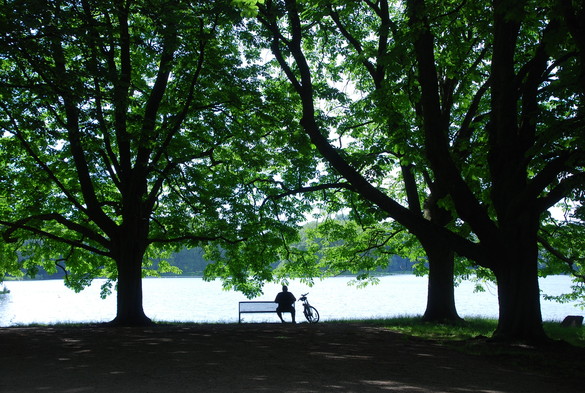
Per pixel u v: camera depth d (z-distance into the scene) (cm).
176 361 948
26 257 2327
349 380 805
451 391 752
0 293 6556
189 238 2025
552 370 950
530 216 1247
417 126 1625
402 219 1355
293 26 1464
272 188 2247
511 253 1251
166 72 1791
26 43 1241
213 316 3075
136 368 876
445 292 1856
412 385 784
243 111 1930
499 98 1306
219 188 2100
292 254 2416
